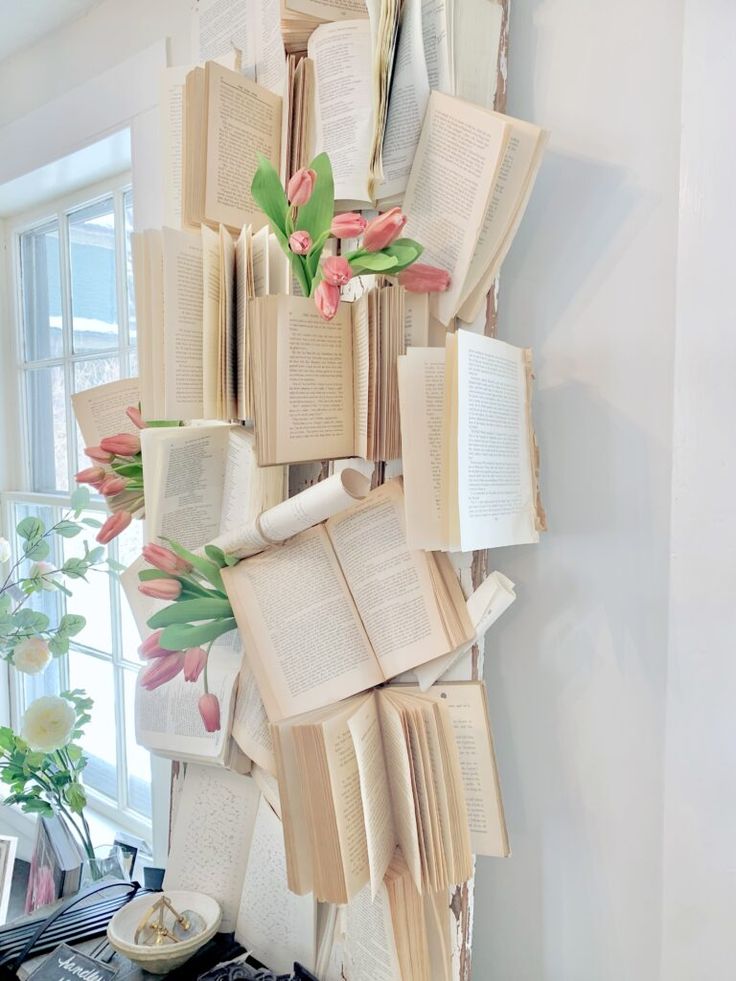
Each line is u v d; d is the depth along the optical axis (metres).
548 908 0.88
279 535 0.87
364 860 0.82
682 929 0.77
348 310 0.83
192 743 1.06
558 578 0.85
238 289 0.91
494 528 0.75
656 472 0.78
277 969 1.00
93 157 1.60
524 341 0.87
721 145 0.71
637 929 0.82
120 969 1.00
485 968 0.94
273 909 1.01
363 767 0.77
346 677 0.87
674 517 0.75
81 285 1.88
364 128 0.85
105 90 1.47
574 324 0.83
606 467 0.81
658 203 0.77
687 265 0.73
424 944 0.83
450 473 0.71
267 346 0.76
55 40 1.63
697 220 0.72
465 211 0.78
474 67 0.81
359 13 0.89
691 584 0.75
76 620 1.52
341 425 0.82
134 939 1.01
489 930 0.94
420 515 0.76
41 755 1.38
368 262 0.78
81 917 1.15
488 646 0.92
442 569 0.84
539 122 0.84
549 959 0.89
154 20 1.37
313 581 0.90
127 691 1.79
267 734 0.98
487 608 0.82
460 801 0.81
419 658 0.84
